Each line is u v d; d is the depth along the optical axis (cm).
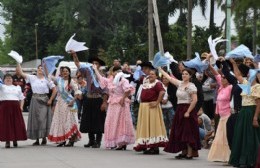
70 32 8094
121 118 2156
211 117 2266
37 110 2312
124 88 2145
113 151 2114
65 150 2144
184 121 1875
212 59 1927
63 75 2281
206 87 2255
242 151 1664
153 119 2019
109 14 8038
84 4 7962
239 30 4297
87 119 2216
